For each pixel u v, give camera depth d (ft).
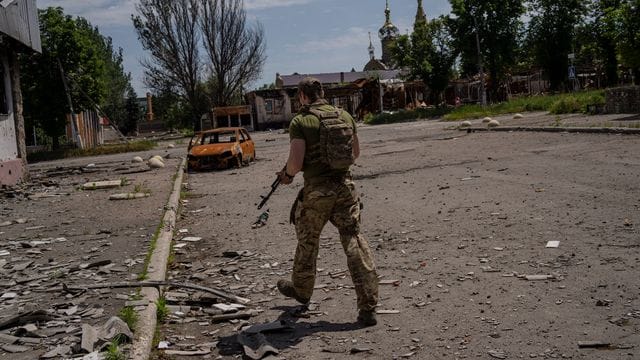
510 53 165.99
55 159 115.14
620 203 25.07
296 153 14.43
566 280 16.37
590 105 80.69
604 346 12.20
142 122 303.89
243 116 193.98
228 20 198.39
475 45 165.58
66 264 22.31
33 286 19.20
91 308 16.11
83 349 12.73
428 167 44.80
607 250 18.70
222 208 35.65
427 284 17.29
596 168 34.81
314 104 14.88
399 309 15.48
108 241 26.25
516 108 121.19
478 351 12.47
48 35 125.49
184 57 195.83
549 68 183.73
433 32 167.63
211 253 23.84
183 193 44.11
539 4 179.32
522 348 12.44
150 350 13.42
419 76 171.32
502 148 51.44
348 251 14.65
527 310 14.47
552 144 49.47
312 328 14.65
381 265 19.83
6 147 58.80
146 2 191.01
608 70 173.17
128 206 37.35
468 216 25.91
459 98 219.20
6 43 57.77
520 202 27.58
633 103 73.15
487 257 19.42
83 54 129.08
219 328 15.10
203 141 65.72
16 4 57.47
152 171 64.80
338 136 14.39
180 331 14.97
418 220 26.27
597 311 14.01
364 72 284.61
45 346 13.48
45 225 32.22
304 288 15.51
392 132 102.99
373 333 14.01
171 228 28.43
